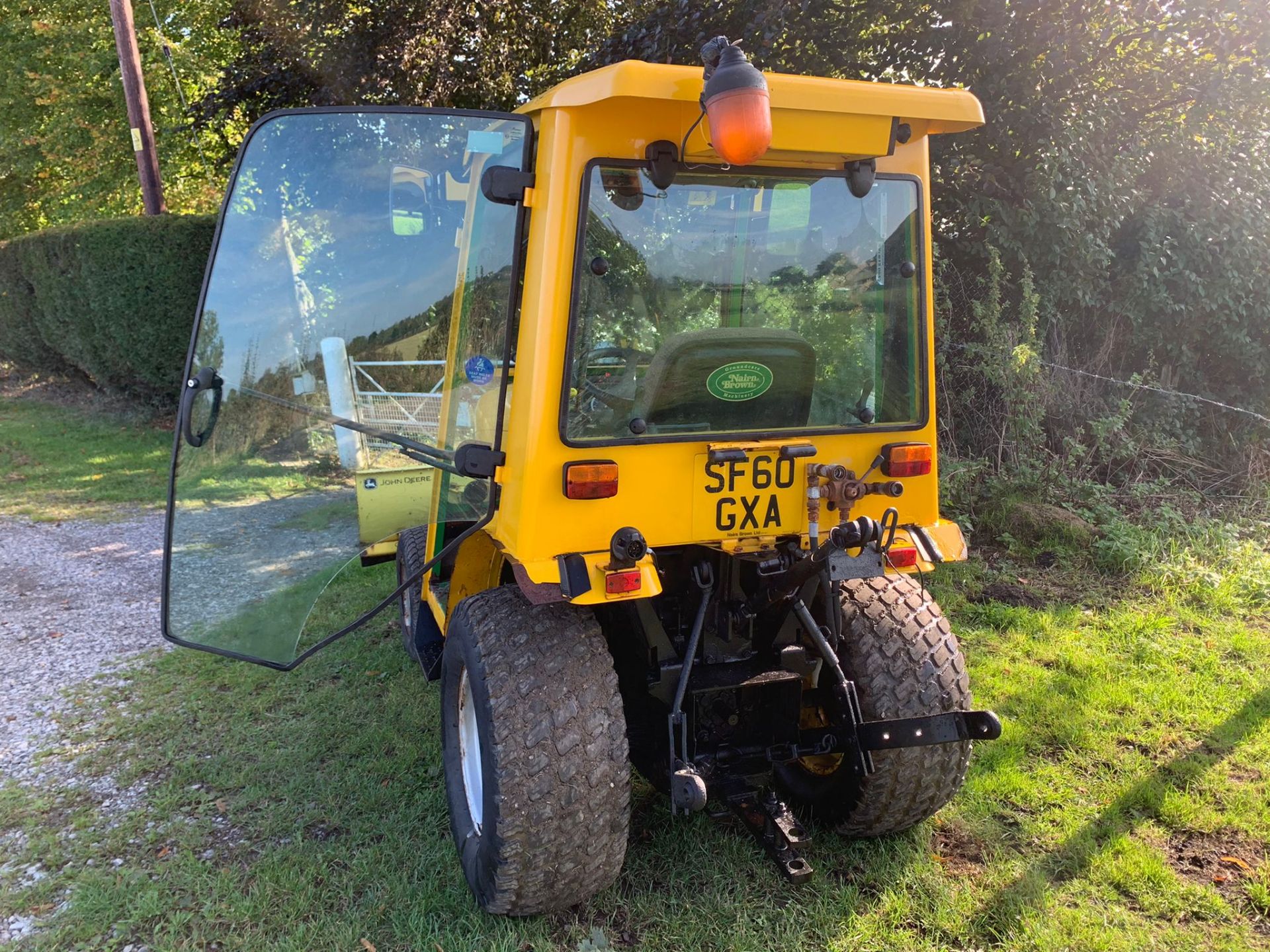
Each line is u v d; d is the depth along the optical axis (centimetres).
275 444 296
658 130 235
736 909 272
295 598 292
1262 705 395
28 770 367
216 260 290
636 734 293
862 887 286
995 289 675
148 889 289
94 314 1093
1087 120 675
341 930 265
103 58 1435
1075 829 312
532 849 241
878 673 274
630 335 245
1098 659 443
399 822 321
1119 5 661
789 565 266
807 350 261
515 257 241
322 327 284
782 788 331
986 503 638
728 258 253
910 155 270
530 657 249
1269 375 767
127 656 479
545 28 898
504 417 251
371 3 860
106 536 707
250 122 1009
